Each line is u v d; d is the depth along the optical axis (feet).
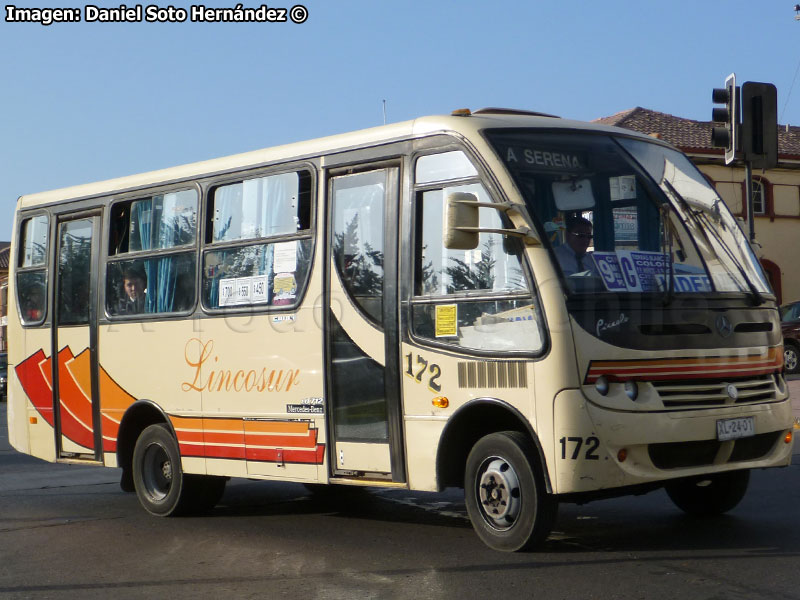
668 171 25.96
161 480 32.60
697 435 22.84
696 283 24.08
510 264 23.20
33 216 37.37
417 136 25.52
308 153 28.27
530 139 24.52
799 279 116.88
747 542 24.16
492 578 21.75
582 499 23.22
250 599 21.30
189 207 31.83
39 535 29.99
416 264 25.18
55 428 35.96
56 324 35.94
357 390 26.32
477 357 23.54
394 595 20.88
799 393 61.87
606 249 23.57
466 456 24.88
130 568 25.00
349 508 32.81
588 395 21.94
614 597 19.86
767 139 44.47
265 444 28.78
